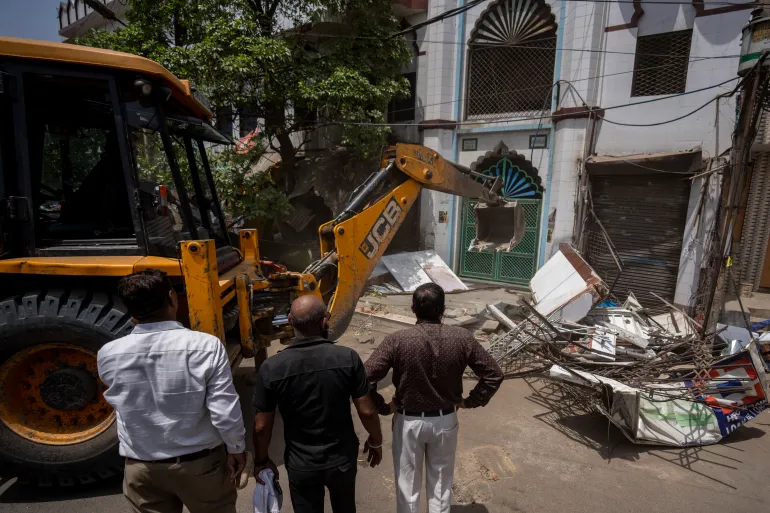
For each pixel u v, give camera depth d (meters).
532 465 3.38
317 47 10.14
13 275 2.97
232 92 8.03
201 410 1.83
